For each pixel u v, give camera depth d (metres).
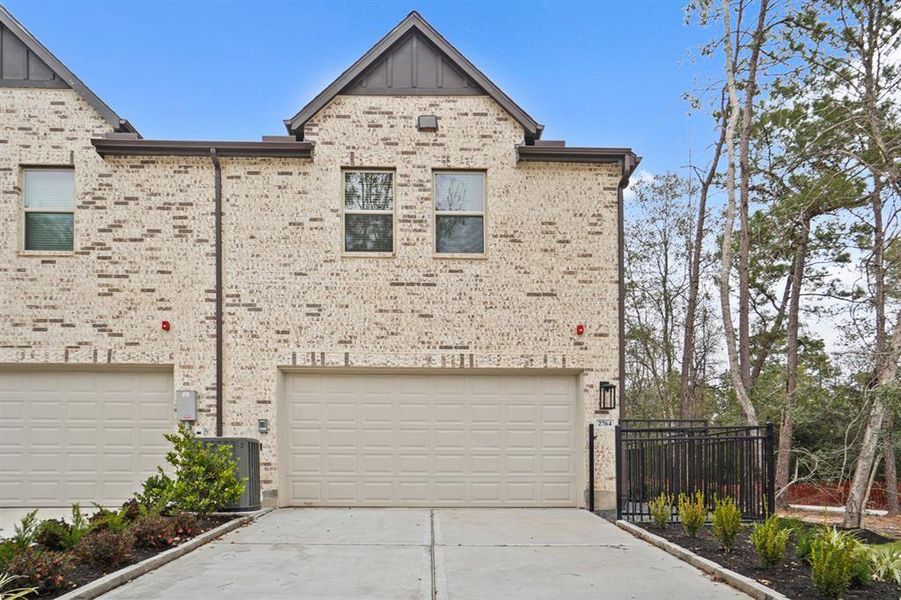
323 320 10.66
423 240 10.82
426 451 10.68
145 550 6.75
